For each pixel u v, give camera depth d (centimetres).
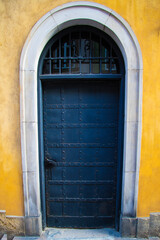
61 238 231
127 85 217
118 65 235
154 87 220
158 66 217
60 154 251
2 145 228
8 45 216
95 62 238
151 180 230
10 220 234
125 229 232
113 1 209
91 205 256
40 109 232
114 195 253
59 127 248
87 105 246
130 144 224
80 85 244
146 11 210
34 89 219
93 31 224
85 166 252
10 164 230
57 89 244
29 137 224
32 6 211
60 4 209
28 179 229
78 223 256
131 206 231
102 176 253
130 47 213
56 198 255
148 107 221
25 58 216
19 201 233
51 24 211
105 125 247
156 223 235
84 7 207
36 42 214
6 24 214
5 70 219
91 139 249
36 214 234
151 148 227
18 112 224
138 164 224
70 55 231
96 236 236
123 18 209
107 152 249
